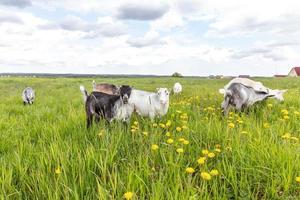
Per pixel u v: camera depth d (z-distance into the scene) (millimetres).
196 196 1758
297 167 2135
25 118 4707
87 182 1987
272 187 1927
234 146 2523
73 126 3555
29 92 7539
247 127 3166
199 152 2523
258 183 2008
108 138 2814
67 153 2322
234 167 2143
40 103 7707
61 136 3227
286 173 2045
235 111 4449
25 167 2203
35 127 3688
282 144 2551
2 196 1822
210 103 5480
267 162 2213
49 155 2414
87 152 2359
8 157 2561
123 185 1878
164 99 3799
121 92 3744
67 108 6035
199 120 3576
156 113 3852
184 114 3717
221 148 2625
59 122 3914
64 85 16625
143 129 3400
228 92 4383
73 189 1883
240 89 4375
